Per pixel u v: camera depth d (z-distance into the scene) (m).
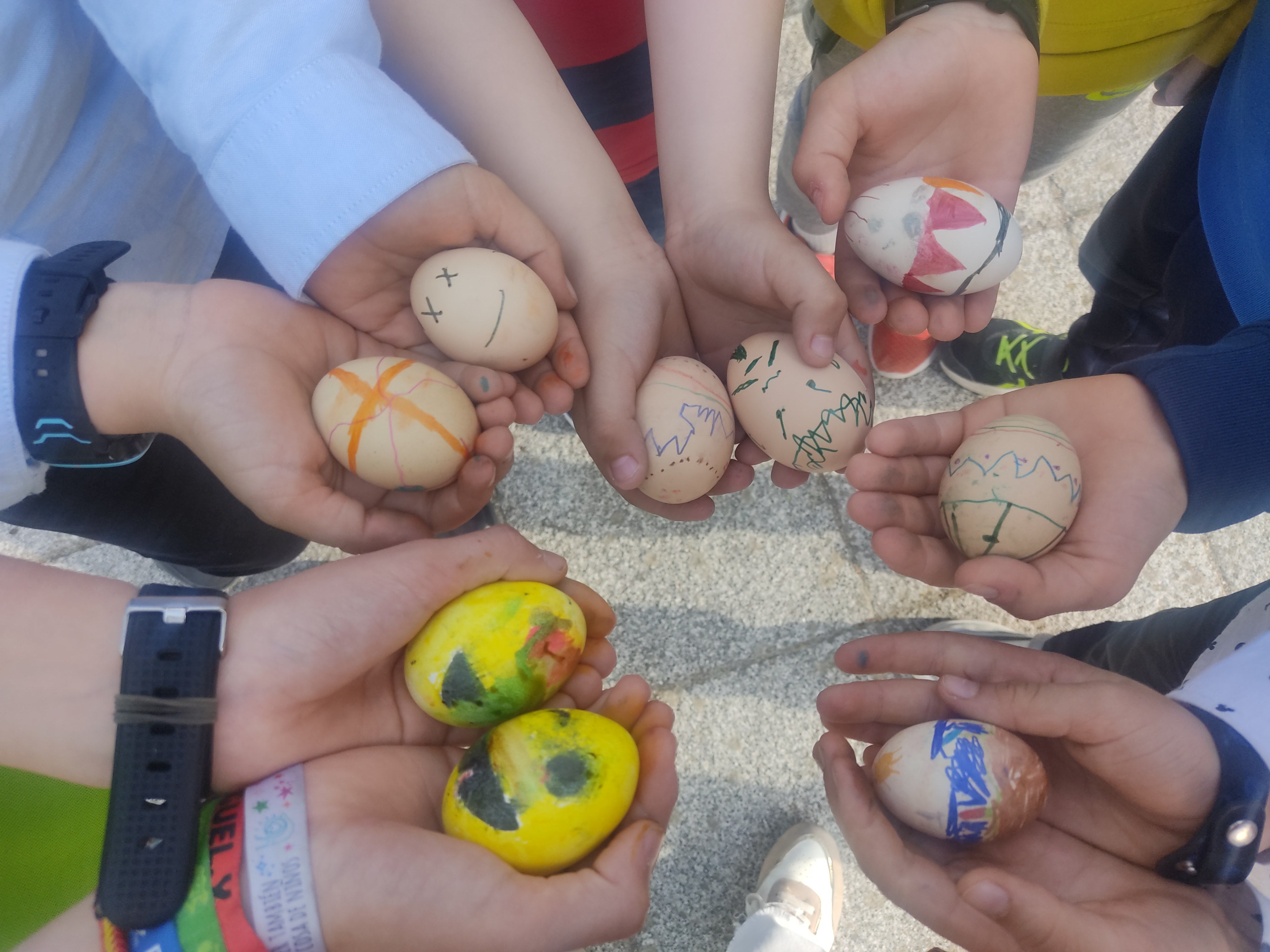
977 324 0.37
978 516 0.31
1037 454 0.31
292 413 0.29
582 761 0.27
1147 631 0.40
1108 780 0.27
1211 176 0.34
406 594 0.27
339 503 0.30
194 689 0.24
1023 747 0.29
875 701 0.32
